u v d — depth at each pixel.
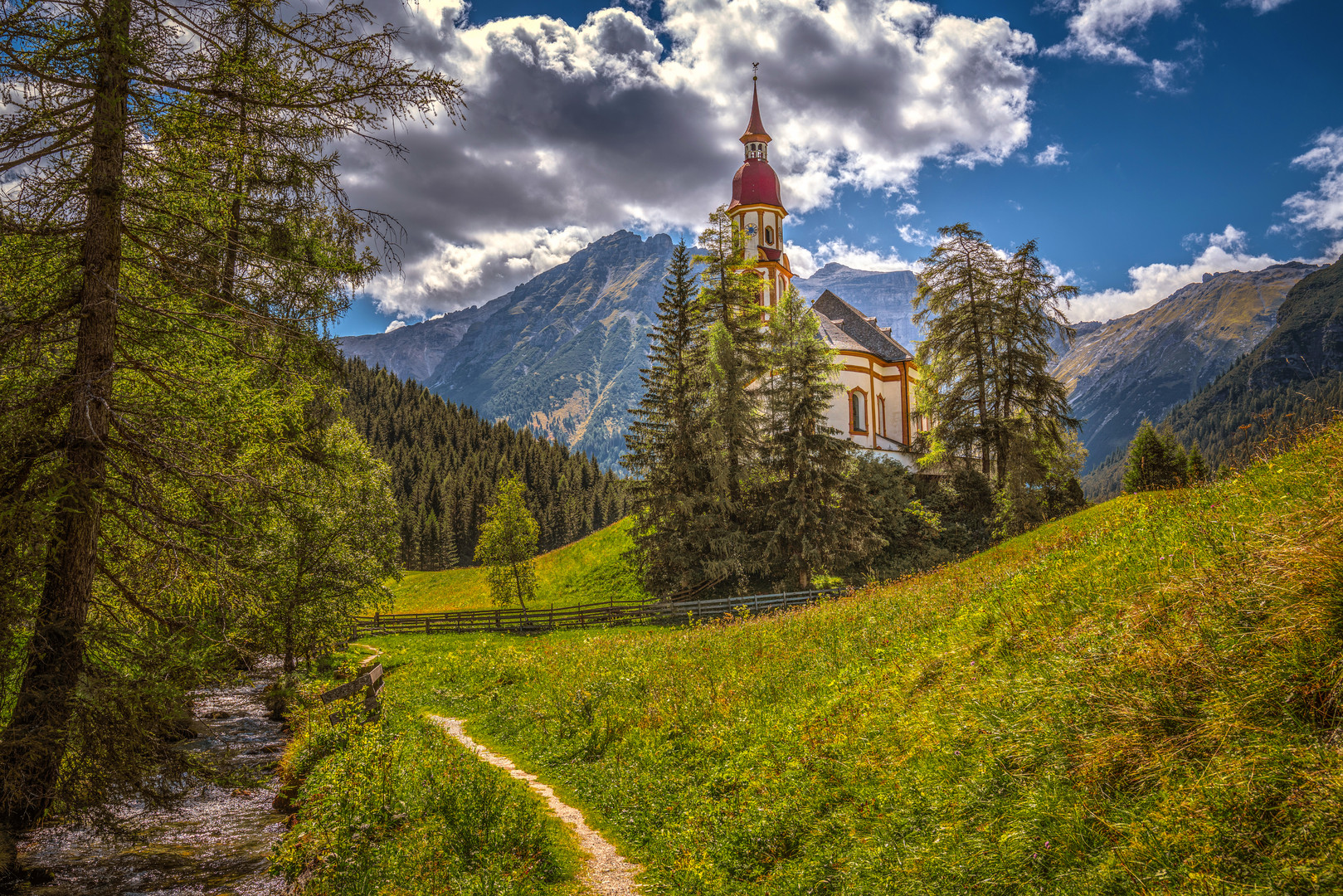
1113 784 5.89
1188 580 7.63
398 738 12.84
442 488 122.50
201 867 8.07
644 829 9.49
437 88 9.09
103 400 8.05
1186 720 5.88
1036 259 42.81
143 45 7.70
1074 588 9.86
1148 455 48.88
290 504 10.30
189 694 8.17
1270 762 5.06
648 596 45.50
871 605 18.72
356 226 10.12
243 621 10.27
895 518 42.16
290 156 9.00
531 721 15.62
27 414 7.62
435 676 23.81
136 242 8.62
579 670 19.48
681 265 41.53
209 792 10.70
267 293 9.86
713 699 13.69
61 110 7.91
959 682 9.27
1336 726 5.13
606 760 12.25
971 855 5.97
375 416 146.88
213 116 8.70
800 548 37.47
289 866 7.45
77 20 7.63
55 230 7.99
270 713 16.02
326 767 9.58
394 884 7.10
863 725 9.75
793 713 11.68
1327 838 4.39
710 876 7.70
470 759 12.23
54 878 7.73
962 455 45.06
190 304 9.33
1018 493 41.00
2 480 7.42
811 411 37.38
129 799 7.97
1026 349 42.88
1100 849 5.35
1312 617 5.74
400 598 71.81
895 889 6.12
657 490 39.41
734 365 39.00
